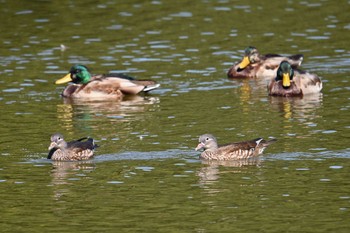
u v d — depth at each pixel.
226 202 17.92
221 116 25.19
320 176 19.41
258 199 18.06
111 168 20.34
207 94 28.27
